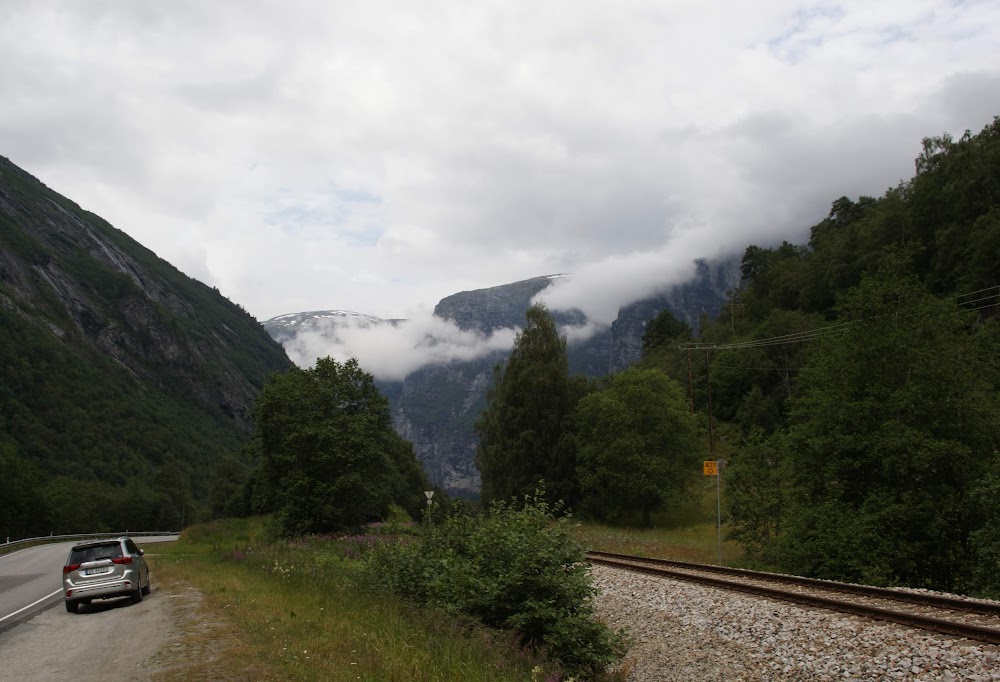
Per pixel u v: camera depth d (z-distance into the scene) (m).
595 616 18.14
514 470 67.75
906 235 95.00
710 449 77.62
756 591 16.72
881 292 26.03
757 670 11.94
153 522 142.38
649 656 14.30
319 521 45.69
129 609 17.62
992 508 20.53
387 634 11.73
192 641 11.66
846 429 25.20
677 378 115.38
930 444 22.56
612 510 61.62
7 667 11.50
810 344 29.36
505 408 70.19
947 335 24.89
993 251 71.19
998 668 9.53
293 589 17.39
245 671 9.44
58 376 197.75
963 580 21.12
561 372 69.81
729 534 28.55
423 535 18.28
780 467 28.06
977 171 85.56
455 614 14.09
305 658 10.03
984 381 25.11
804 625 13.02
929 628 11.48
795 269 129.12
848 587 16.41
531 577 14.18
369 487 46.62
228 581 20.81
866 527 22.30
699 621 15.34
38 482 99.56
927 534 21.95
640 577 22.17
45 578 28.70
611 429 61.44
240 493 98.19
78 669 10.81
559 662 12.72
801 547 23.88
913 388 23.91
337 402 49.28
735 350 99.44
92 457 171.38
